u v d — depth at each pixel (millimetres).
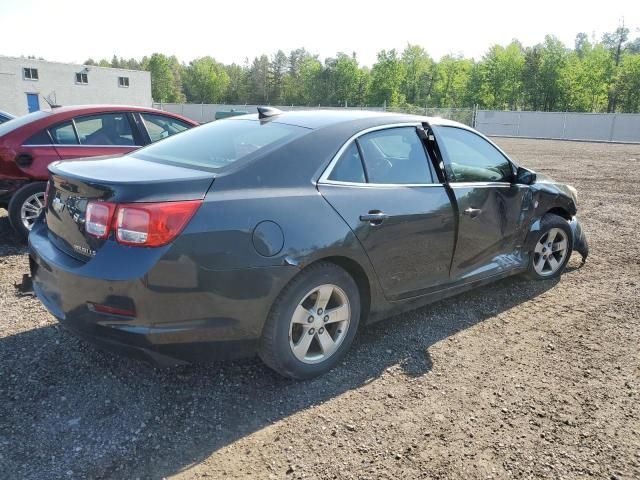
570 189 5410
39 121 5871
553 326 4129
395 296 3559
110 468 2418
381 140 3562
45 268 2969
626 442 2715
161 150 3510
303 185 3045
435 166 3811
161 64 116250
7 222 6859
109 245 2617
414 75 90062
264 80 116438
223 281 2691
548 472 2475
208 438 2652
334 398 3033
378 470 2455
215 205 2705
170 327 2633
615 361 3584
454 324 4102
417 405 2988
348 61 94125
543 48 74125
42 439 2596
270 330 2932
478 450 2617
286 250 2842
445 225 3740
